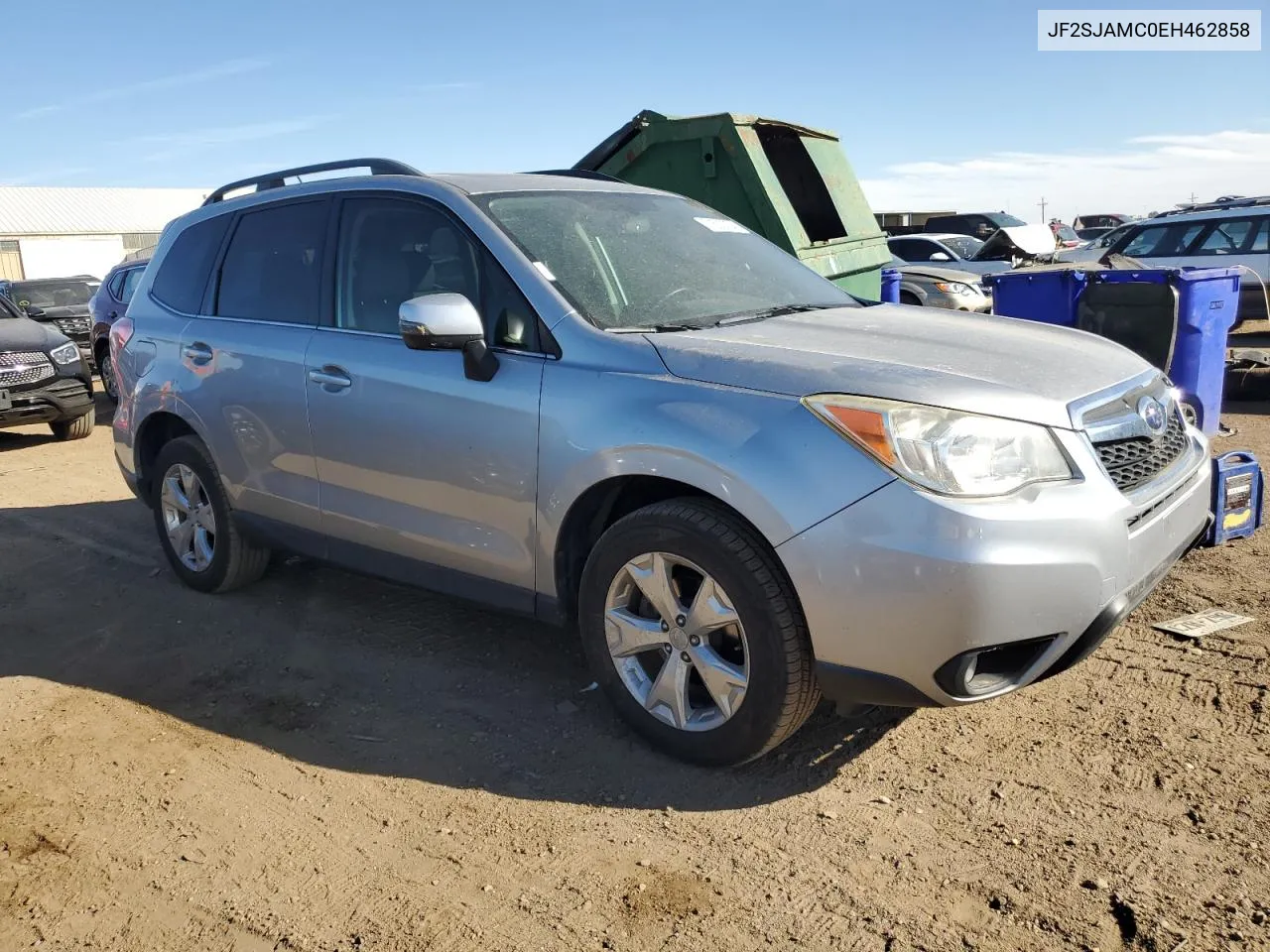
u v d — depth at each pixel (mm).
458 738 3500
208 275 4867
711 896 2602
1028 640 2758
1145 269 6535
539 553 3436
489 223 3686
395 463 3803
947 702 2805
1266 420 8594
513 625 4492
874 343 3270
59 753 3490
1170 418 3455
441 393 3609
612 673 3334
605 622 3301
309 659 4211
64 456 9367
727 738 3082
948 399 2785
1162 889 2531
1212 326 6477
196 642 4449
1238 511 4277
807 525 2785
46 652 4418
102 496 7445
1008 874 2627
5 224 52938
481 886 2688
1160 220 14492
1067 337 3645
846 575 2752
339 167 4461
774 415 2896
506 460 3438
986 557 2645
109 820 3064
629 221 4102
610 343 3307
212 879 2764
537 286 3502
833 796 3031
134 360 5121
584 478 3213
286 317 4359
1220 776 2996
